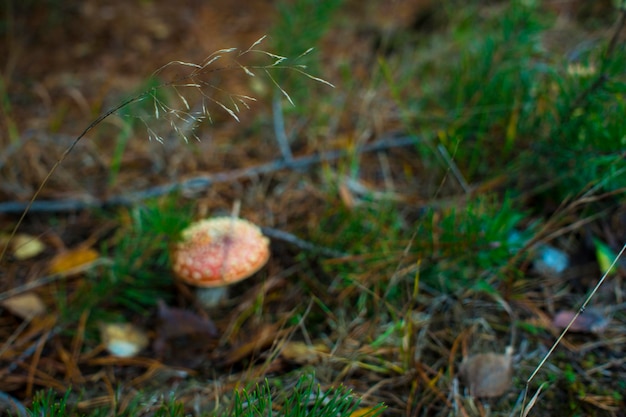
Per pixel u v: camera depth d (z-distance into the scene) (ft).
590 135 3.11
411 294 3.13
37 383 2.95
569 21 4.24
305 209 3.49
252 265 3.10
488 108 3.40
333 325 3.10
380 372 2.95
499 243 3.02
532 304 3.10
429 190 3.48
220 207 3.50
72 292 3.22
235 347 3.05
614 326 3.03
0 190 3.55
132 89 4.01
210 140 3.79
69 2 4.59
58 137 3.79
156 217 3.11
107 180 3.62
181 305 3.24
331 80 4.07
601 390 2.87
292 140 3.80
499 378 2.88
